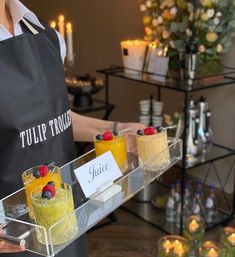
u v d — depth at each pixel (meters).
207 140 2.65
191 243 2.17
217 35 2.44
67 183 1.13
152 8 2.59
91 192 1.09
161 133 1.31
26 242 0.91
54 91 1.23
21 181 1.17
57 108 1.25
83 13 3.83
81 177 1.09
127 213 2.88
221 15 2.40
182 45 2.44
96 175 1.13
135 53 2.72
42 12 4.40
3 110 1.10
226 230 2.26
